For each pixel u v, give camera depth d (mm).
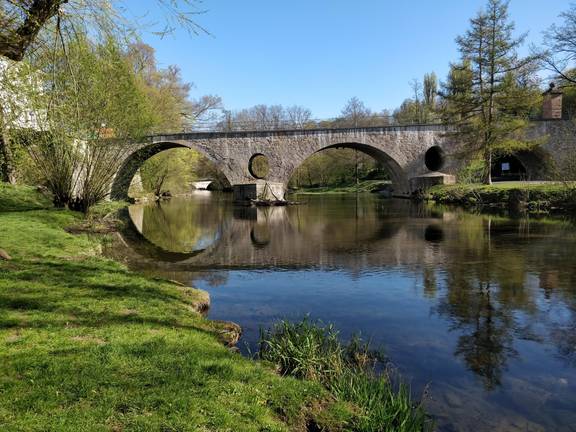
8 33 7195
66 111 9906
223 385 4367
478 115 35406
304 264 12859
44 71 8734
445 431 4426
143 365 4590
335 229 20891
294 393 4582
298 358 5688
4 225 14281
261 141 41031
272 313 8250
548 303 8641
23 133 10562
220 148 41031
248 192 39812
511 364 5996
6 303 6426
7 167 16234
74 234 16734
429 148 41812
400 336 7031
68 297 7074
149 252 15320
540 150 40781
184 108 52250
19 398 3723
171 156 47688
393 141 41375
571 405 4949
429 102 66375
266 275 11500
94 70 11320
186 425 3568
